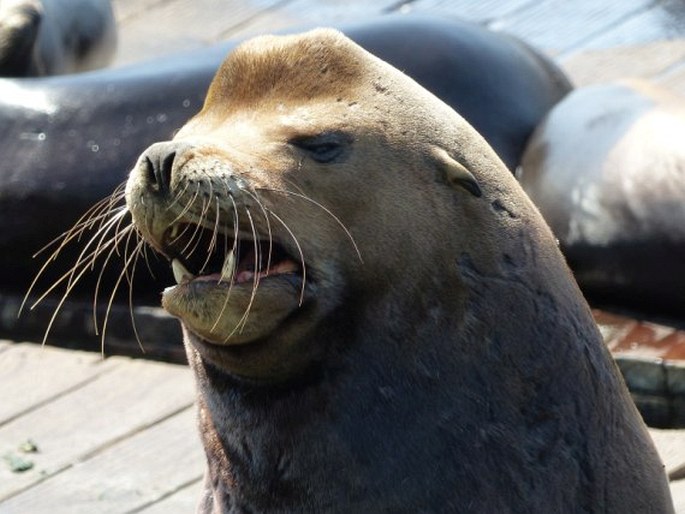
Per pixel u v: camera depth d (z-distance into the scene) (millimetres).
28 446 25297
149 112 30781
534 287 16578
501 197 16750
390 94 16531
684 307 26828
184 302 15539
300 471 16406
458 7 40906
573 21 39062
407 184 16219
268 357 15984
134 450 24875
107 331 28641
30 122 31375
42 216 30422
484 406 16234
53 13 37375
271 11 42781
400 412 16188
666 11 38562
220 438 16922
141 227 15883
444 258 16250
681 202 26891
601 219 27562
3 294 30297
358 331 16156
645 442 17359
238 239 15711
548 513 16328
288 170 15898
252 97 16609
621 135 28234
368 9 41719
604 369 17062
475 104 30000
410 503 16234
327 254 15930
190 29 42875
